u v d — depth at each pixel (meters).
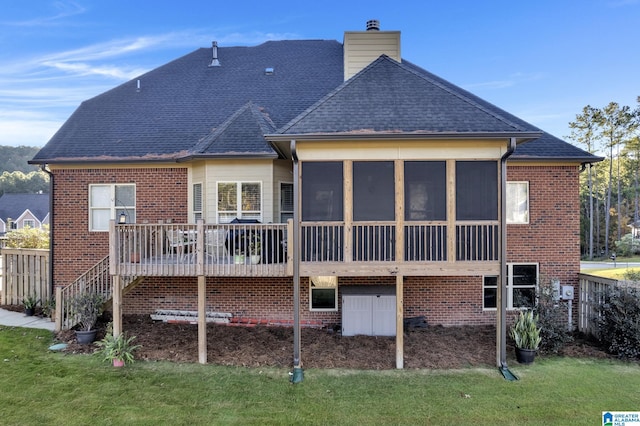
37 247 17.33
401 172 7.96
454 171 7.95
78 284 9.86
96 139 11.70
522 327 8.38
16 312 11.44
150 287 11.09
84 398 6.44
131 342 8.95
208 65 14.45
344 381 7.28
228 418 5.94
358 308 9.85
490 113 8.03
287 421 5.88
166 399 6.48
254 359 8.24
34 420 5.77
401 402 6.49
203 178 10.69
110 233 8.41
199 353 8.06
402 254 7.95
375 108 8.24
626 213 41.72
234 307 10.82
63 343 8.88
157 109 12.70
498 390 6.93
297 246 7.96
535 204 10.81
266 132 10.56
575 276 10.70
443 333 10.01
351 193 8.00
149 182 11.27
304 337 9.66
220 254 9.02
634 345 8.29
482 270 7.96
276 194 10.63
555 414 6.11
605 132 38.19
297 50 14.94
